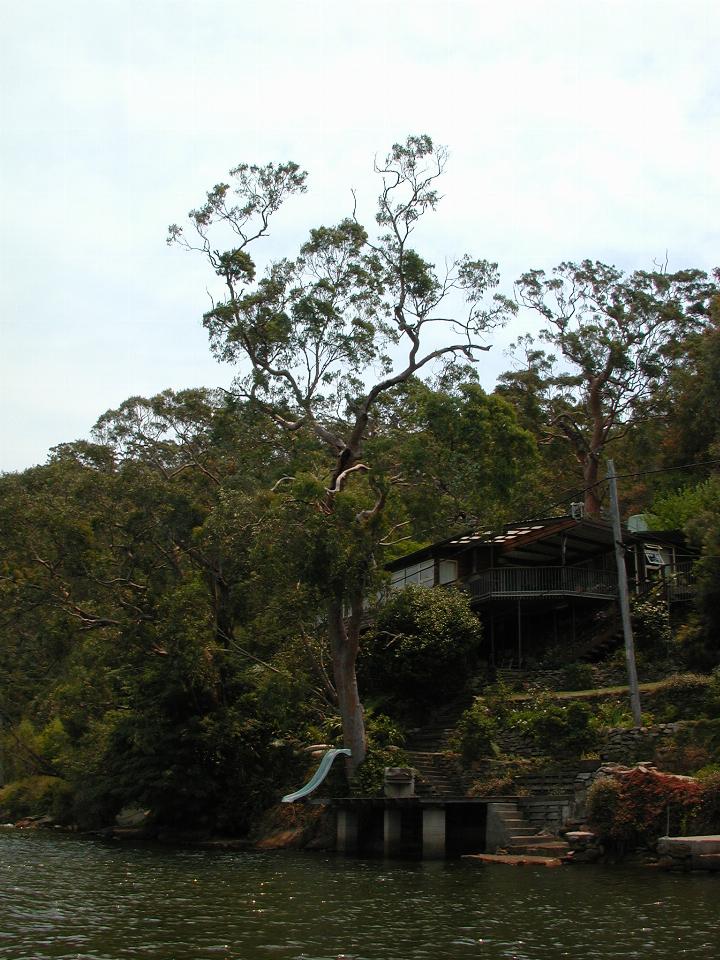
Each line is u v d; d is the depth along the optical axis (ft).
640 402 184.14
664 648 118.73
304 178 112.27
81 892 61.93
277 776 115.85
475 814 91.35
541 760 95.86
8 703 188.34
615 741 92.02
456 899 57.00
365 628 136.46
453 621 122.93
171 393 140.56
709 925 47.11
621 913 50.93
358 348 108.06
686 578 127.03
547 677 121.90
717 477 144.05
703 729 85.40
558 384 188.65
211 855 92.43
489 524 105.40
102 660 122.62
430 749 111.86
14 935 45.14
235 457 126.72
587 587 128.06
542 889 60.95
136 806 137.69
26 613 128.06
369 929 46.75
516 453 100.27
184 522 114.73
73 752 150.92
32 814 167.84
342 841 95.14
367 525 98.78
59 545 113.80
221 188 111.86
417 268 108.68
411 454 97.66
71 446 131.34
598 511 180.34
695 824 72.54
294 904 55.62
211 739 113.60
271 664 119.34
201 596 118.11
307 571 94.32
